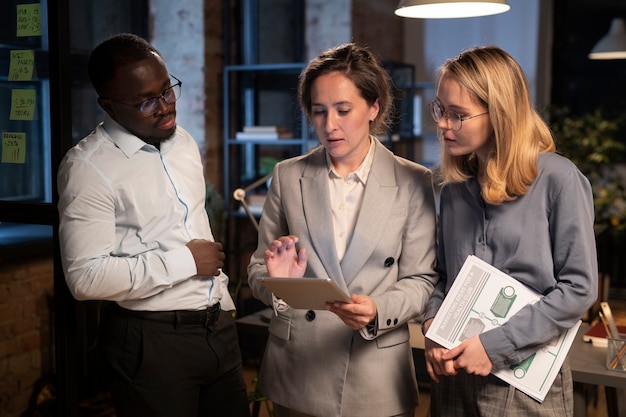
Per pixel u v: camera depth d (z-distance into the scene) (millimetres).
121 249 1910
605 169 6238
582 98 6520
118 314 1938
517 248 1702
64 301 2168
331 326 1929
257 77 5180
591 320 4180
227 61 4973
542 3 6316
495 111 1644
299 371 1948
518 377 1704
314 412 1916
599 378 2068
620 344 2084
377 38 5773
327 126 1799
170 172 1981
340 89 1784
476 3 2434
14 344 2744
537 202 1682
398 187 1930
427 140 6375
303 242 1933
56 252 2176
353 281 1894
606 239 5168
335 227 1941
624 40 5711
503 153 1660
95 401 3568
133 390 1913
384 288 1901
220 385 2088
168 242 1941
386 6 5953
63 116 2113
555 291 1659
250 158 5242
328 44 5223
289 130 5398
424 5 2396
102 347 1960
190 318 1948
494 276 1720
